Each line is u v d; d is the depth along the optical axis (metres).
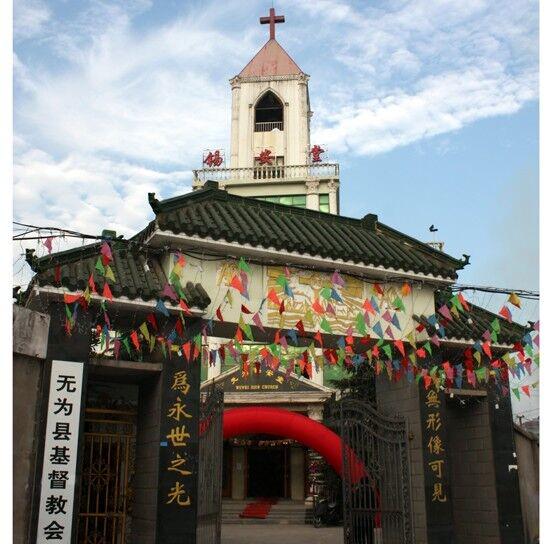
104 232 11.87
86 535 11.05
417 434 13.02
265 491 35.25
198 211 12.48
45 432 9.59
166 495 10.35
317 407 29.84
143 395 11.64
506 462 14.12
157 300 10.82
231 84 38.56
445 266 14.38
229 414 15.89
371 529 12.96
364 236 14.37
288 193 34.22
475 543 14.04
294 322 12.45
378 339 13.09
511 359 13.19
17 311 9.37
